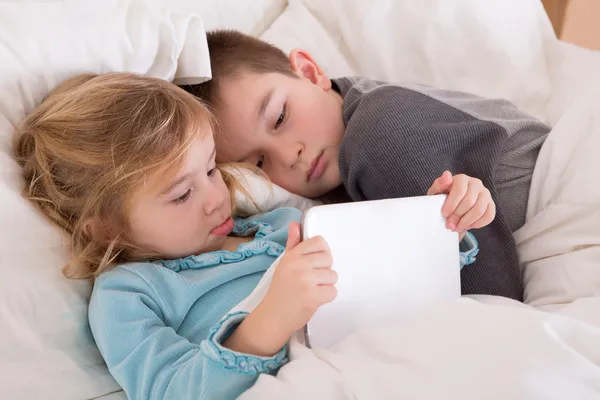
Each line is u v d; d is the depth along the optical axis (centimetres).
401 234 69
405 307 69
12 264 74
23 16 83
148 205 78
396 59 124
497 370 50
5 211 75
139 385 69
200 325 77
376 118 91
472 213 72
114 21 87
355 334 62
